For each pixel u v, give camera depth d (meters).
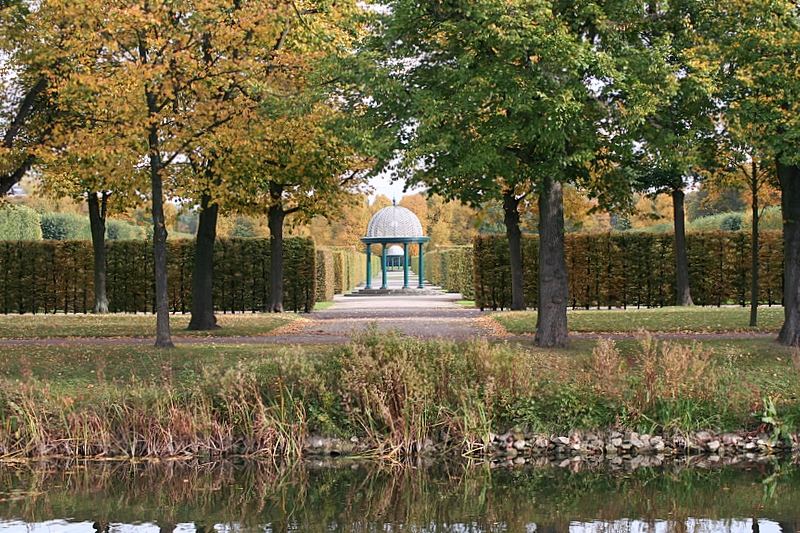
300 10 18.20
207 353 16.28
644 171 25.12
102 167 16.67
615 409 13.05
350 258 57.44
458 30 15.36
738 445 12.85
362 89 15.81
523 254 31.17
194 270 22.55
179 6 16.41
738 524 9.80
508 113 16.23
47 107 19.31
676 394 13.19
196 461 12.45
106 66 16.86
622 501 10.73
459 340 19.23
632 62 15.04
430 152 15.27
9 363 15.46
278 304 30.09
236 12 17.09
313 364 13.57
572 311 26.17
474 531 9.64
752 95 15.73
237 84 17.81
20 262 31.36
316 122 18.20
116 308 31.50
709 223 46.28
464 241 81.06
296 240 32.00
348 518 10.10
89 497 10.89
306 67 17.78
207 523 9.88
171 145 16.92
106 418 12.84
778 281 30.06
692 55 15.38
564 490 11.22
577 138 16.17
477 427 12.79
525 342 18.02
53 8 16.55
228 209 27.52
